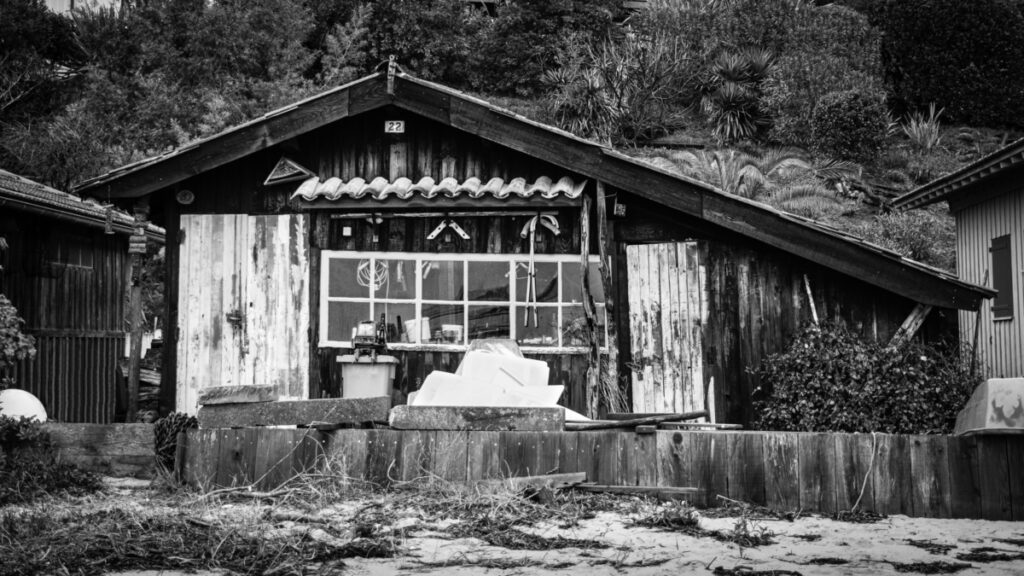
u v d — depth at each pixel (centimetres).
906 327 935
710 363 973
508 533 551
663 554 498
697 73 2233
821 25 2286
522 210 1008
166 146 1934
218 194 1049
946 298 911
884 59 2403
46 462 742
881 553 506
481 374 802
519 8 2323
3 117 2277
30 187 1223
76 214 1207
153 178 1012
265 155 1048
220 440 717
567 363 992
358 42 2277
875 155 2047
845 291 962
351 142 1054
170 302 1038
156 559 477
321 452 700
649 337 994
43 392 1209
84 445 768
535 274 1009
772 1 2314
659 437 664
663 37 2244
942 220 1833
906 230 1644
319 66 2338
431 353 1005
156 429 762
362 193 995
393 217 1027
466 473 682
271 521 577
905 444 638
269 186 1043
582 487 662
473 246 1017
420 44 2278
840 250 929
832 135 2008
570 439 676
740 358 970
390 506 624
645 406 989
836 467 642
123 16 2406
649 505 633
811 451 645
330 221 1032
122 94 2114
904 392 878
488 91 2311
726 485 652
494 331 1009
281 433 707
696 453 658
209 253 1043
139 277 1020
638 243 1005
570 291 1004
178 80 2136
